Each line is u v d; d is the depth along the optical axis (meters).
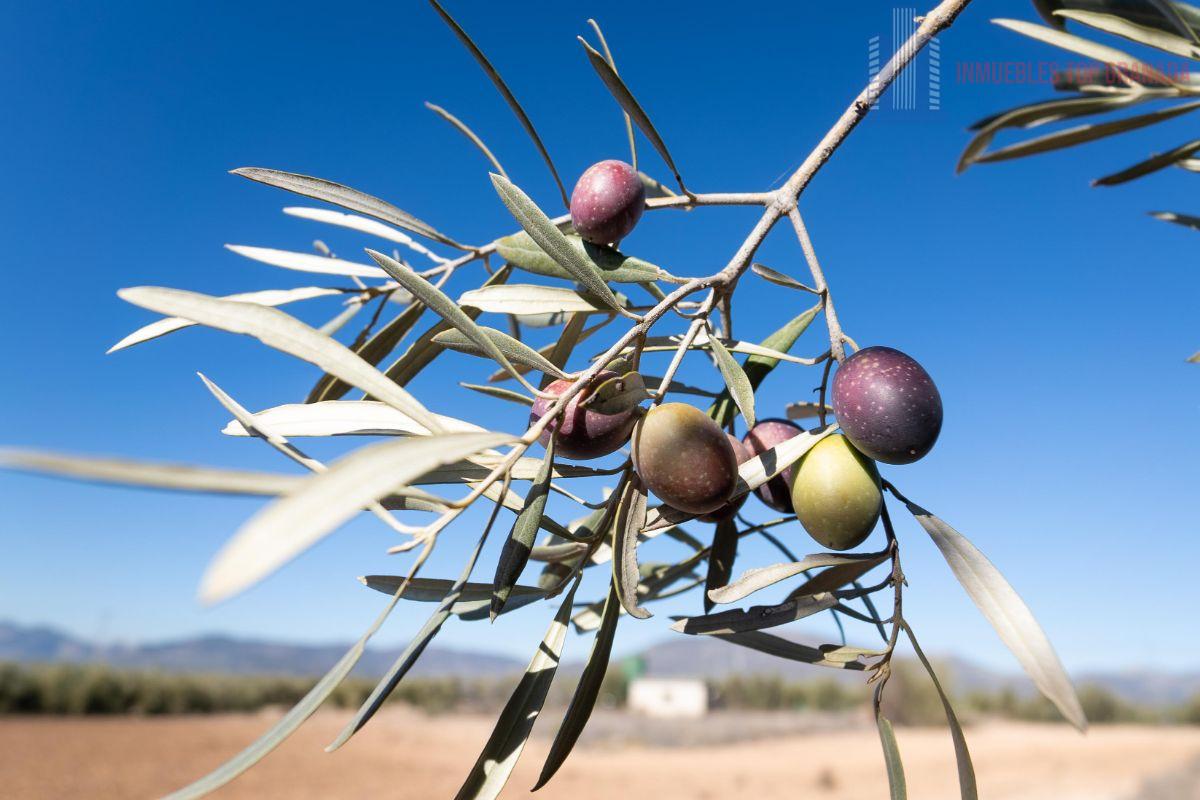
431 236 0.21
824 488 0.14
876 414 0.14
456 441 0.09
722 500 0.13
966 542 0.13
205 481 0.07
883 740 0.14
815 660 0.15
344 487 0.07
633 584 0.13
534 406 0.14
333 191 0.20
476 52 0.17
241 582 0.06
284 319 0.12
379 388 0.12
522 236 0.17
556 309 0.17
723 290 0.15
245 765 0.10
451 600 0.12
